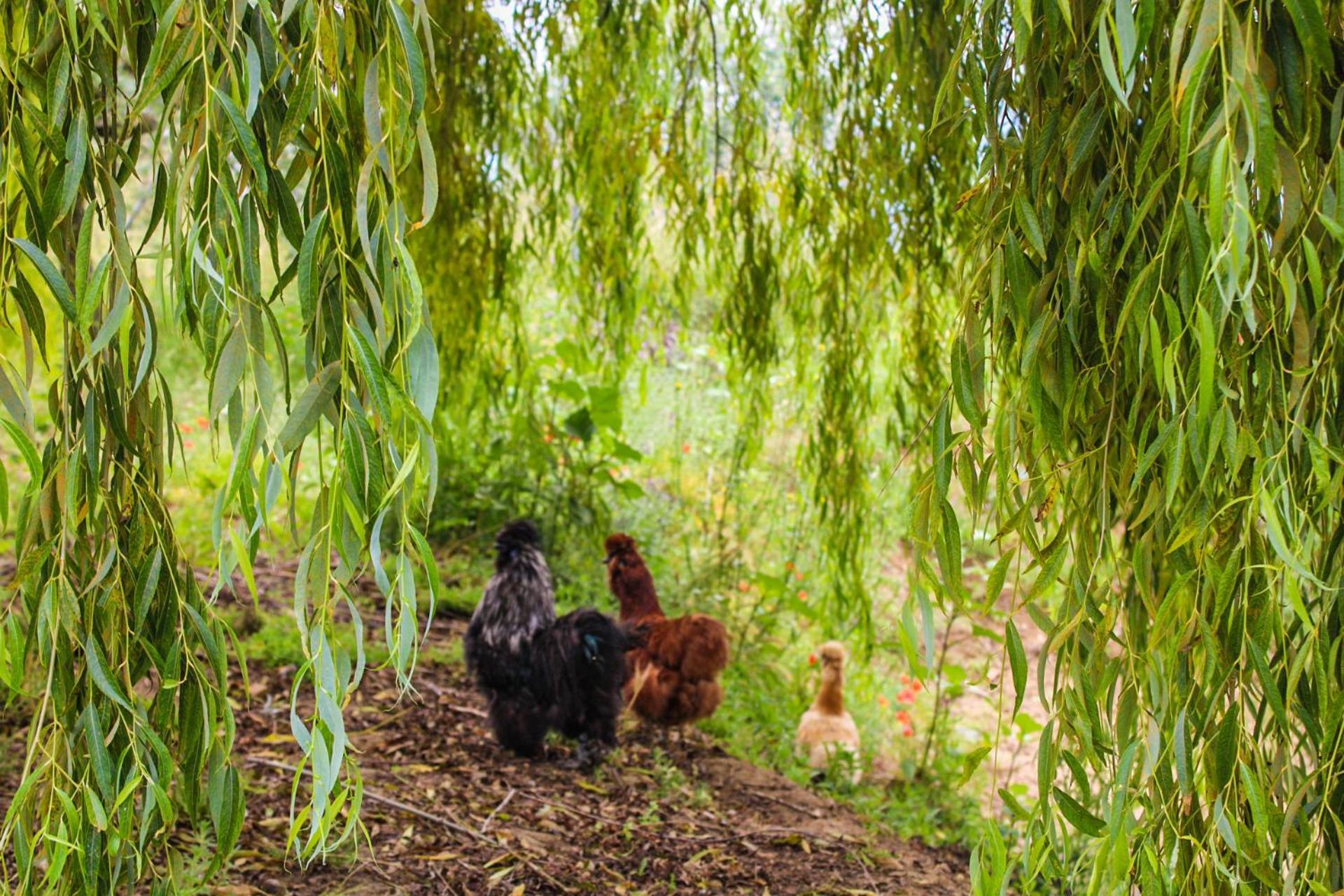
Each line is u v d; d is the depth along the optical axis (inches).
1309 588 80.7
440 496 273.7
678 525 310.0
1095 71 71.8
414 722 177.2
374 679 192.1
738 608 262.8
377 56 64.4
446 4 179.8
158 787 70.2
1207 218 60.9
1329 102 66.1
